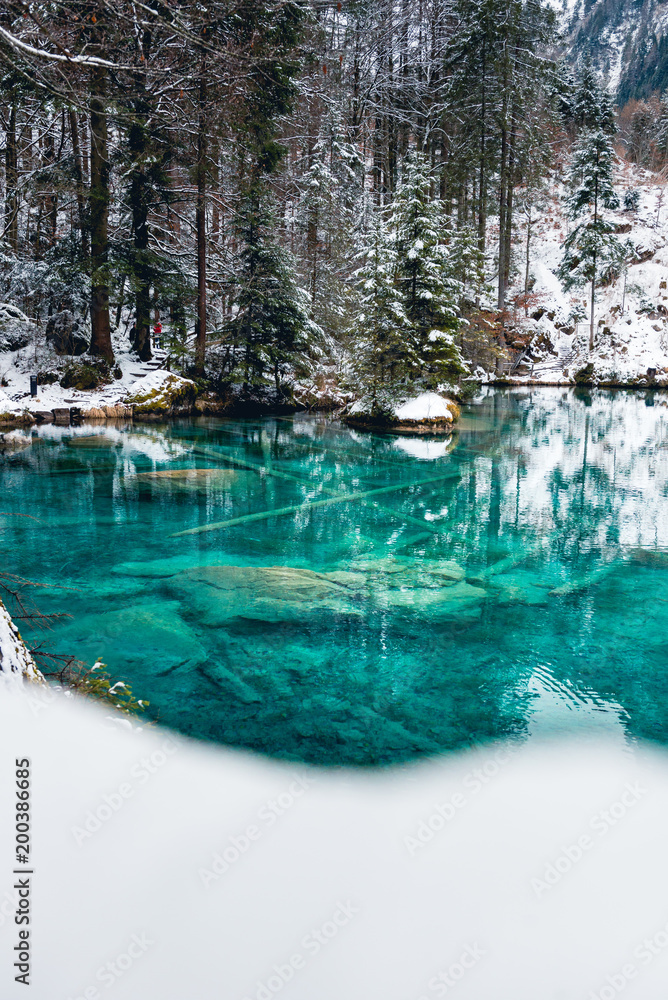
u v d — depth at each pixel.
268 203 24.48
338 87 36.09
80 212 22.64
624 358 42.59
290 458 16.19
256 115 21.03
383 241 21.20
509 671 5.29
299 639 5.82
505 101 39.62
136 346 26.53
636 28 173.50
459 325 22.91
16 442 17.30
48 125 23.95
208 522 10.09
